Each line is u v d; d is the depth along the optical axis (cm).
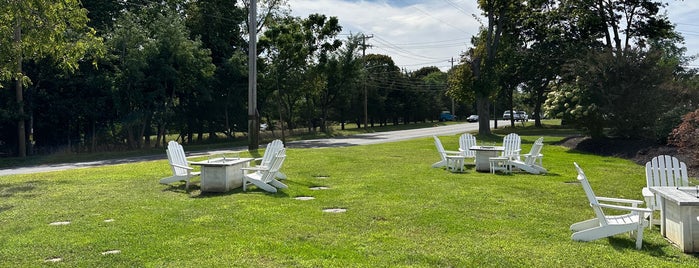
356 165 1413
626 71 1895
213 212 742
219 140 3491
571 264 491
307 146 2545
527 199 845
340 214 722
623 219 605
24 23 1196
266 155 1162
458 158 1281
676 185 735
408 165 1416
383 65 6238
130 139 2784
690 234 531
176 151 1088
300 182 1072
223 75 3278
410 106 6241
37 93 2422
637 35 3378
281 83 3388
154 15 3139
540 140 1260
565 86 2188
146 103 2689
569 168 1348
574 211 745
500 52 3391
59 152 2603
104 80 2498
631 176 1170
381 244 561
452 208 764
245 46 3706
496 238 587
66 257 518
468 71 3347
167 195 910
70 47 1303
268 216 711
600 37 3600
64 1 1262
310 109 4541
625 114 1912
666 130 1634
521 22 3969
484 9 3278
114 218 703
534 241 575
